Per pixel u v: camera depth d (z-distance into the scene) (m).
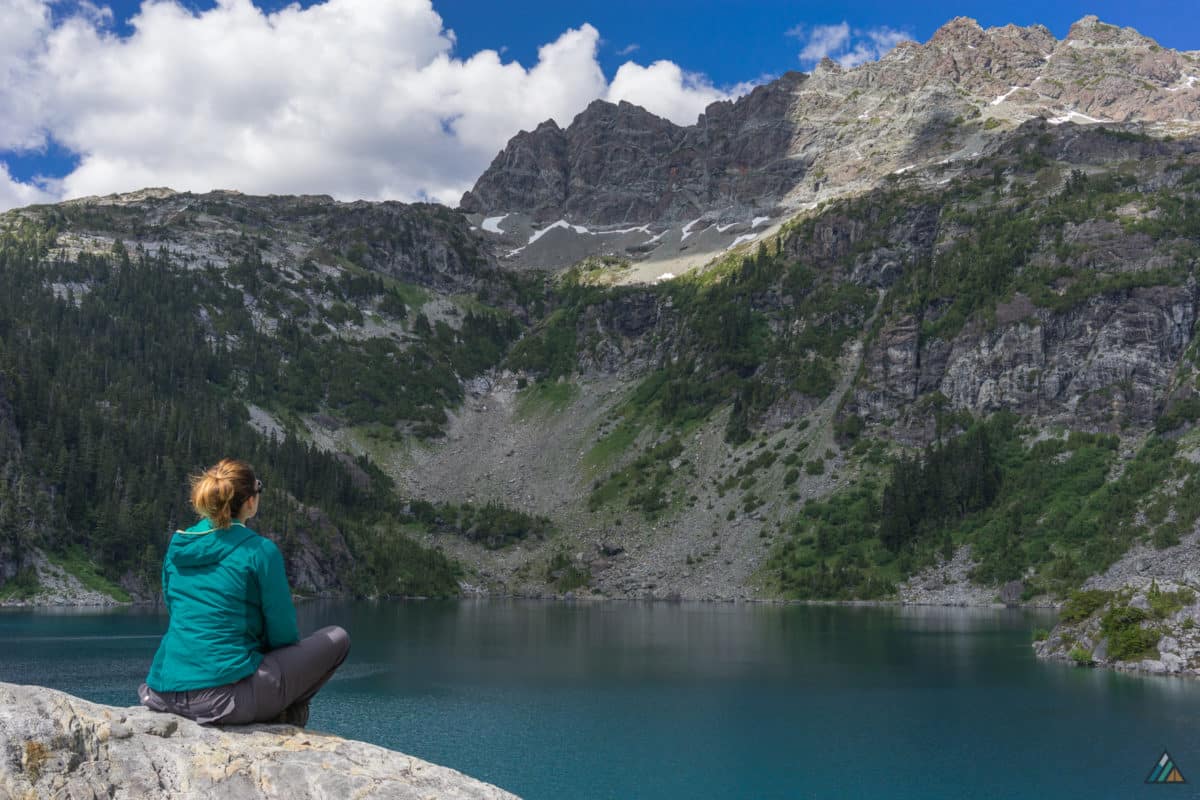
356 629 157.25
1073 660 109.12
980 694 90.12
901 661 113.69
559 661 116.00
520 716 80.94
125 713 11.80
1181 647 100.19
